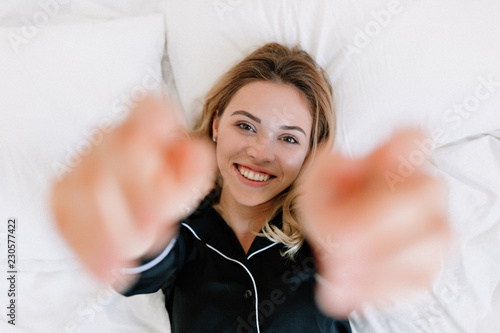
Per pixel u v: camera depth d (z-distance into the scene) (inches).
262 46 35.3
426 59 33.7
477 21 33.6
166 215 28.7
